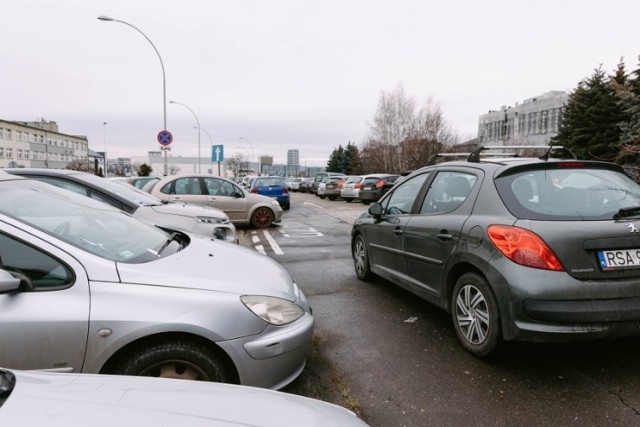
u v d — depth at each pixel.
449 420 2.61
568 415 2.63
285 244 9.47
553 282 2.82
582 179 3.44
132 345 2.32
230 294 2.54
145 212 5.88
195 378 2.40
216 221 6.62
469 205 3.60
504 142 72.06
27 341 2.12
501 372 3.19
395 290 5.46
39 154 90.81
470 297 3.44
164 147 18.97
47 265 2.29
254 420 1.42
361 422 1.65
